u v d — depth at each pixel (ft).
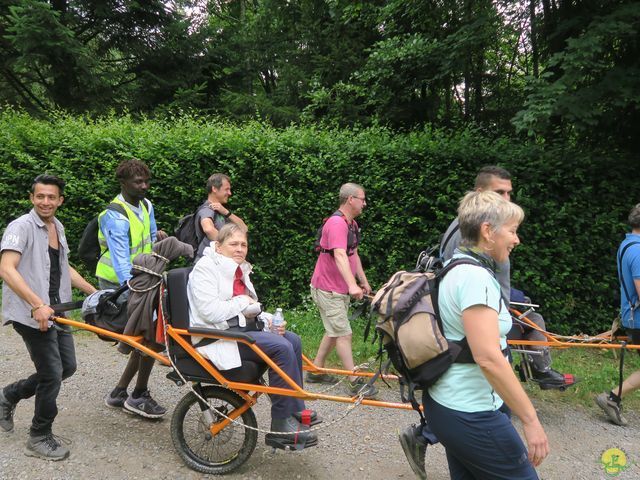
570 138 23.48
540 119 19.66
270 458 11.81
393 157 22.52
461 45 25.73
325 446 12.57
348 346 15.80
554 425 14.61
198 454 11.47
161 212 23.04
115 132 23.62
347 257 15.28
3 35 40.78
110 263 13.47
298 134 23.30
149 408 13.25
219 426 10.92
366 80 30.60
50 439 11.39
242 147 22.66
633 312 14.60
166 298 10.84
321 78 38.17
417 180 22.34
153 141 22.94
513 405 6.62
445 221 22.45
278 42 47.70
